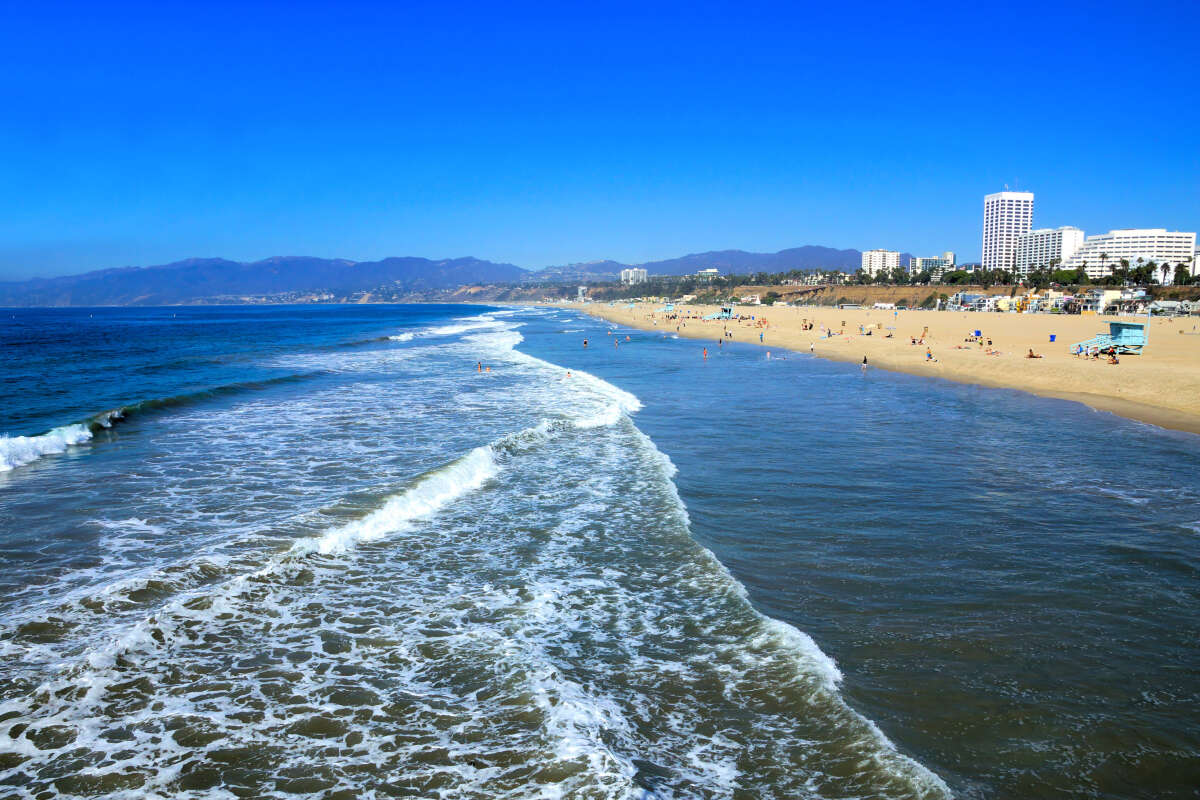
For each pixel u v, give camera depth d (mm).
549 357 55312
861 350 55781
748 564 11633
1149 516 13945
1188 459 18781
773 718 7402
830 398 30734
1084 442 21031
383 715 7414
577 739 6910
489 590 10734
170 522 13281
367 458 18781
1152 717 7355
